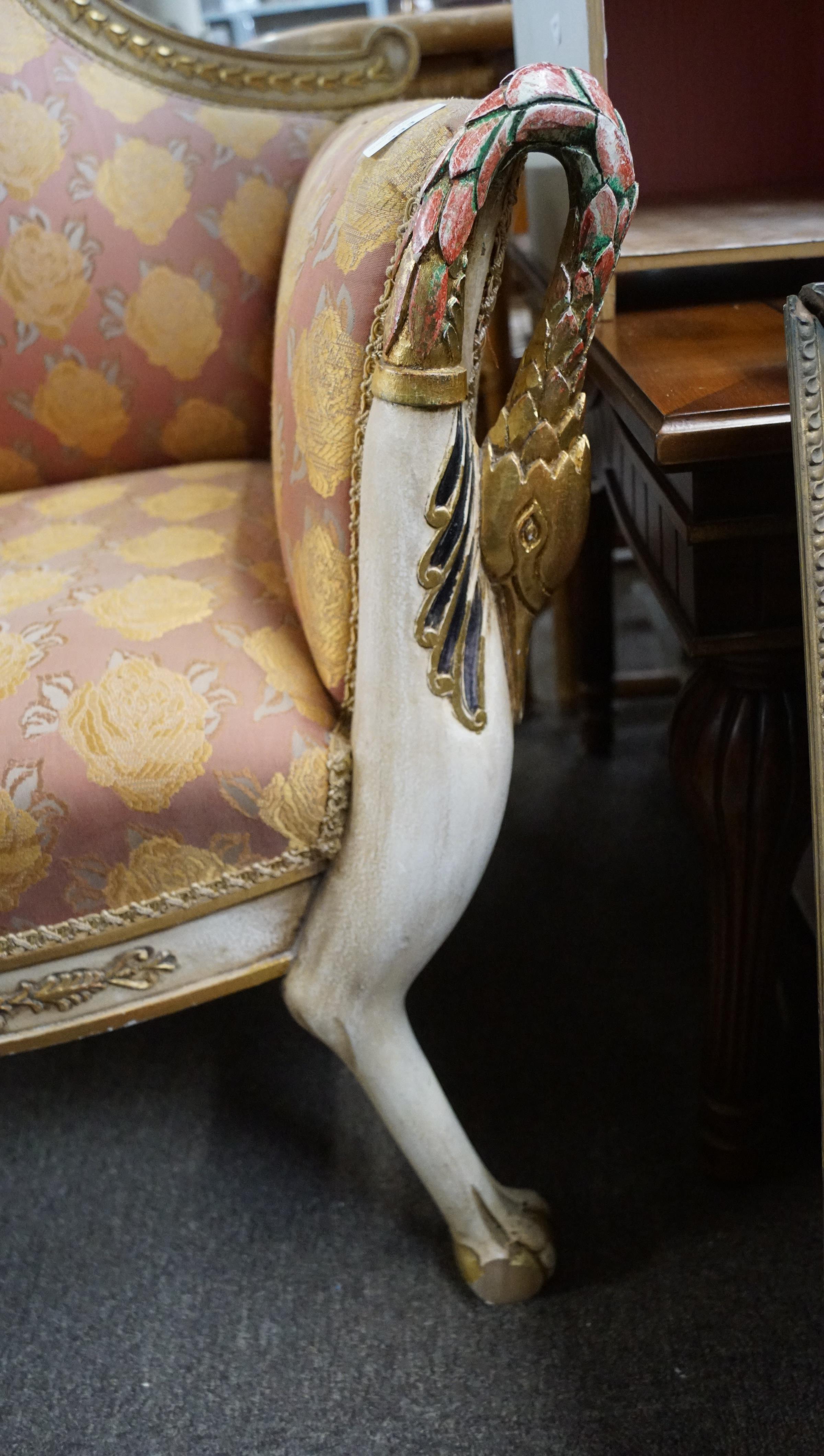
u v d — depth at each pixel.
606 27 0.88
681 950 1.00
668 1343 0.67
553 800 1.25
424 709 0.54
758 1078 0.72
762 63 0.89
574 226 0.49
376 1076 0.63
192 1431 0.65
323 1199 0.80
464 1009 0.96
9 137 0.86
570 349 0.52
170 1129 0.88
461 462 0.51
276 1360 0.69
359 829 0.57
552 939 1.03
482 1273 0.69
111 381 0.92
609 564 1.20
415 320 0.47
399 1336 0.69
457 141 0.45
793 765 0.61
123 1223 0.80
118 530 0.78
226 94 0.90
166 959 0.59
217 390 0.94
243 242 0.90
